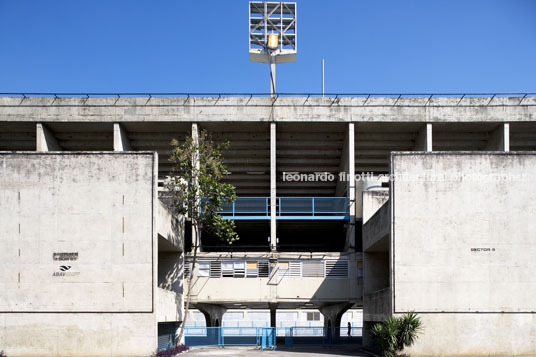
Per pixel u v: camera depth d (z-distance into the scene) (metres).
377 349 24.77
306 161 37.28
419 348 22.94
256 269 31.91
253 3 36.53
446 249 23.58
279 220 34.03
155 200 23.58
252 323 57.59
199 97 33.19
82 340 22.78
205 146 30.31
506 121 33.31
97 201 23.58
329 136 35.44
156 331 22.91
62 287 23.08
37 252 23.25
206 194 27.81
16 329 22.83
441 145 36.47
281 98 33.28
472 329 23.06
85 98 33.22
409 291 23.42
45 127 33.78
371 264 30.89
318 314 61.62
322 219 32.91
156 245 23.36
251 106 33.16
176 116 33.03
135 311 22.94
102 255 23.28
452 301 23.30
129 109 33.12
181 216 29.64
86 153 23.84
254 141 35.72
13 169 23.70
